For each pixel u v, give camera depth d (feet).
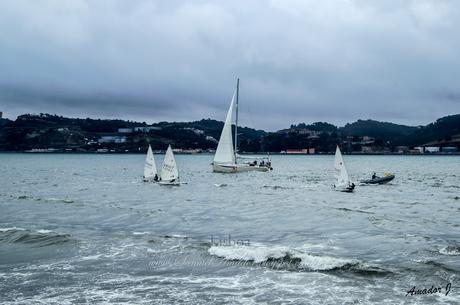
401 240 93.56
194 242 88.99
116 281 66.28
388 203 166.91
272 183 267.59
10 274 70.08
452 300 57.00
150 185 246.88
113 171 423.64
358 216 130.11
